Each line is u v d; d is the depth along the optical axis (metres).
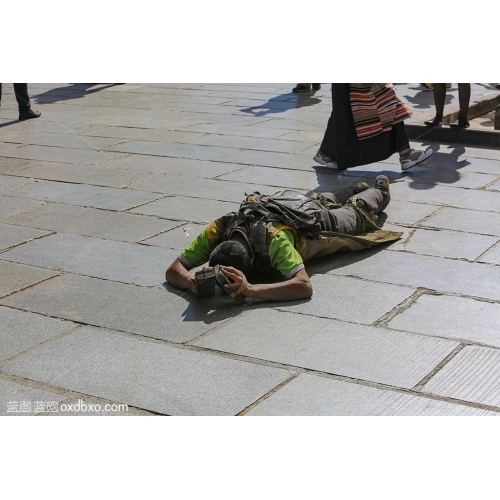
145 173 6.20
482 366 3.33
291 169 6.20
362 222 4.61
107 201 5.50
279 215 4.02
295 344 3.53
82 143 7.30
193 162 6.49
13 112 9.07
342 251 4.48
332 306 3.85
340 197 4.89
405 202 5.31
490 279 4.10
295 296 3.89
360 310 3.81
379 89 5.75
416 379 3.26
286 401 3.15
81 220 5.12
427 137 7.03
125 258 4.48
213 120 8.20
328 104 8.92
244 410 3.10
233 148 6.93
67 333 3.67
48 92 10.56
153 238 4.77
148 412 3.11
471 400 3.13
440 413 3.06
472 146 6.80
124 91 10.42
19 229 4.99
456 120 7.72
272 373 3.33
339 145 5.80
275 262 3.92
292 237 4.02
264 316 3.78
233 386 3.25
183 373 3.34
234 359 3.43
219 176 6.05
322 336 3.59
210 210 5.25
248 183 5.85
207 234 4.07
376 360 3.39
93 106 9.30
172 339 3.60
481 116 8.27
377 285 4.06
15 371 3.38
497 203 5.26
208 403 3.15
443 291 3.98
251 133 7.51
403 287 4.04
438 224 4.89
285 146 6.95
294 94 9.69
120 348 3.54
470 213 5.07
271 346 3.52
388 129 5.84
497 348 3.46
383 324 3.68
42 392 3.24
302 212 4.06
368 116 5.75
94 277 4.24
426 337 3.55
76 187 5.87
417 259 4.37
